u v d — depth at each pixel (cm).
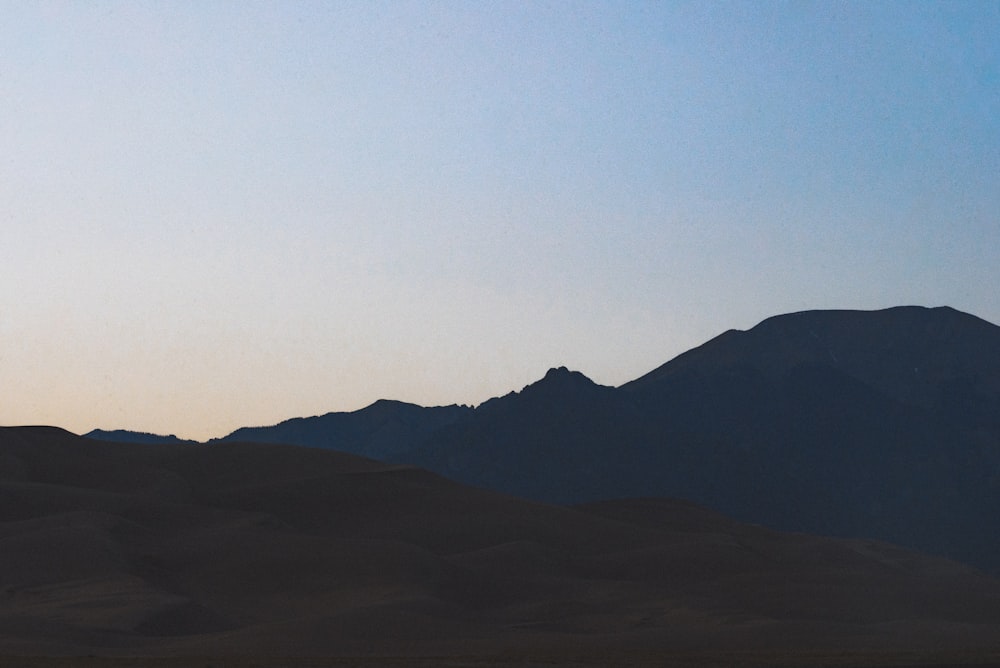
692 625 10762
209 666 6450
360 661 7050
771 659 7438
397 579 11844
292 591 11738
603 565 14562
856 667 6856
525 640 9306
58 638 8519
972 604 13350
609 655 7931
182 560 12331
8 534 12369
